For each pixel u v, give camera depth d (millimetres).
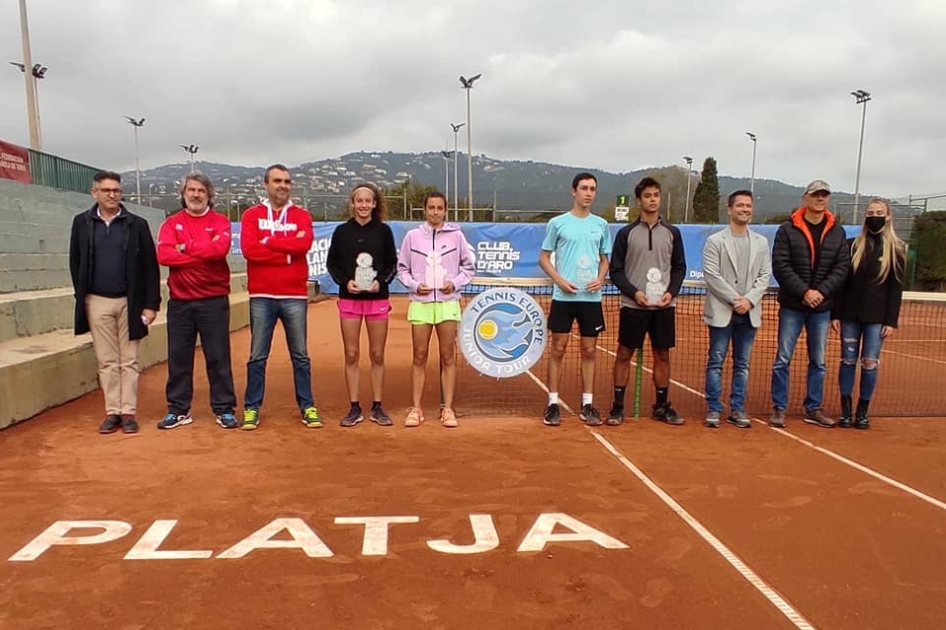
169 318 5348
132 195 23109
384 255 5430
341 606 2729
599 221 5570
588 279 5453
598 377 8289
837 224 5551
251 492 3988
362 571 3031
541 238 18797
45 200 11773
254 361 5410
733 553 3275
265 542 3318
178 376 5406
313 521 3576
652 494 4055
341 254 5398
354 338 5473
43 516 3604
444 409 5688
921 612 2750
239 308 12359
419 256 5473
